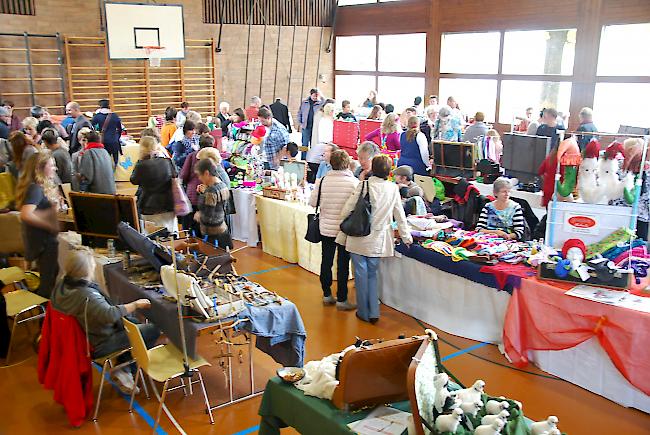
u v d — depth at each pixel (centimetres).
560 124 795
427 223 501
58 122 974
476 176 649
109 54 1195
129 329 341
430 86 1235
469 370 414
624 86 916
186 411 369
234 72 1364
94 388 400
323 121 855
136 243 401
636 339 349
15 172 530
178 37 1255
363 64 1411
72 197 463
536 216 561
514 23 1050
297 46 1430
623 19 895
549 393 384
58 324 349
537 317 399
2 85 1124
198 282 377
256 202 679
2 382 411
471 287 453
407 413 255
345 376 251
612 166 412
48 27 1149
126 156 1052
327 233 495
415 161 684
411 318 504
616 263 393
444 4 1173
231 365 423
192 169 605
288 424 279
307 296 552
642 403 361
